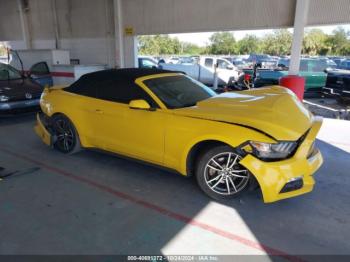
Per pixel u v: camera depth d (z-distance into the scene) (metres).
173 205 3.24
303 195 3.46
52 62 11.42
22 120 7.24
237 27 9.16
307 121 3.26
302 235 2.72
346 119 7.42
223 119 3.12
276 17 8.41
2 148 5.13
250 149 2.94
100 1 11.97
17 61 12.66
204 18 9.70
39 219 2.97
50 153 4.85
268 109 3.21
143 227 2.84
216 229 2.81
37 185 3.72
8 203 3.28
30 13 14.61
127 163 4.41
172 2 10.20
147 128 3.61
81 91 4.47
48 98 4.80
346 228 2.83
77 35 13.20
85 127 4.34
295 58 8.15
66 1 13.04
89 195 3.46
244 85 10.83
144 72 4.15
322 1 7.52
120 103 3.91
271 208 3.17
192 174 3.57
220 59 14.57
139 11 11.06
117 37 11.70
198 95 3.99
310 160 3.10
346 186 3.70
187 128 3.28
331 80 9.70
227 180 3.21
